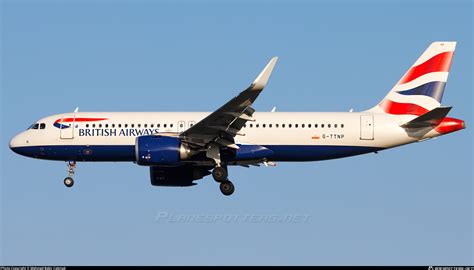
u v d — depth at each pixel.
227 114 167.62
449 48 186.25
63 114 187.25
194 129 172.25
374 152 184.12
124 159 184.50
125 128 182.75
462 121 180.25
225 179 178.62
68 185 186.38
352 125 181.75
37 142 184.88
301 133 181.12
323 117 182.75
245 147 180.50
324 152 181.88
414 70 186.25
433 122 177.88
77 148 183.62
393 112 185.25
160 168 187.12
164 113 185.12
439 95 185.38
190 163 178.88
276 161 184.62
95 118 184.62
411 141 182.00
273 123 181.88
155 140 175.75
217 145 176.88
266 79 158.38
